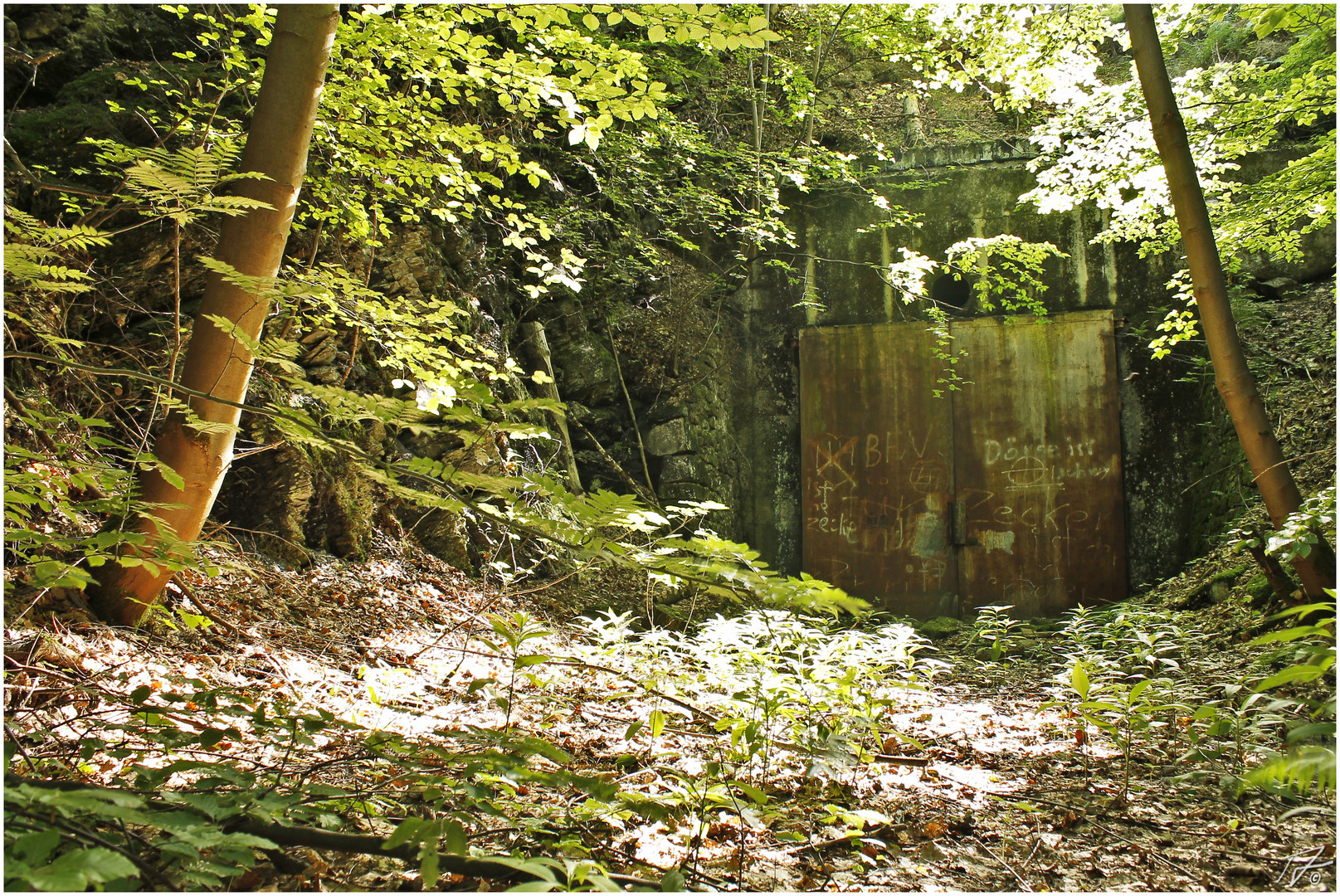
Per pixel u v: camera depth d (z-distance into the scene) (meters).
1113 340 12.26
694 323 12.80
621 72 5.05
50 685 3.13
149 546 2.55
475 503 2.11
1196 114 8.57
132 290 6.07
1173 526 11.78
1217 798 3.40
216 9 7.32
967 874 2.63
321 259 7.12
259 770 2.76
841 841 2.86
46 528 4.16
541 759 3.46
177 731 2.19
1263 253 12.04
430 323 4.36
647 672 5.20
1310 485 8.38
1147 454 12.05
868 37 13.45
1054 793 3.54
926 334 12.88
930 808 3.28
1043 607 11.91
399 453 7.71
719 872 2.48
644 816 2.82
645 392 12.16
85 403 5.42
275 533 6.38
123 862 1.29
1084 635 7.62
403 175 5.91
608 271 11.87
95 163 5.95
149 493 3.77
